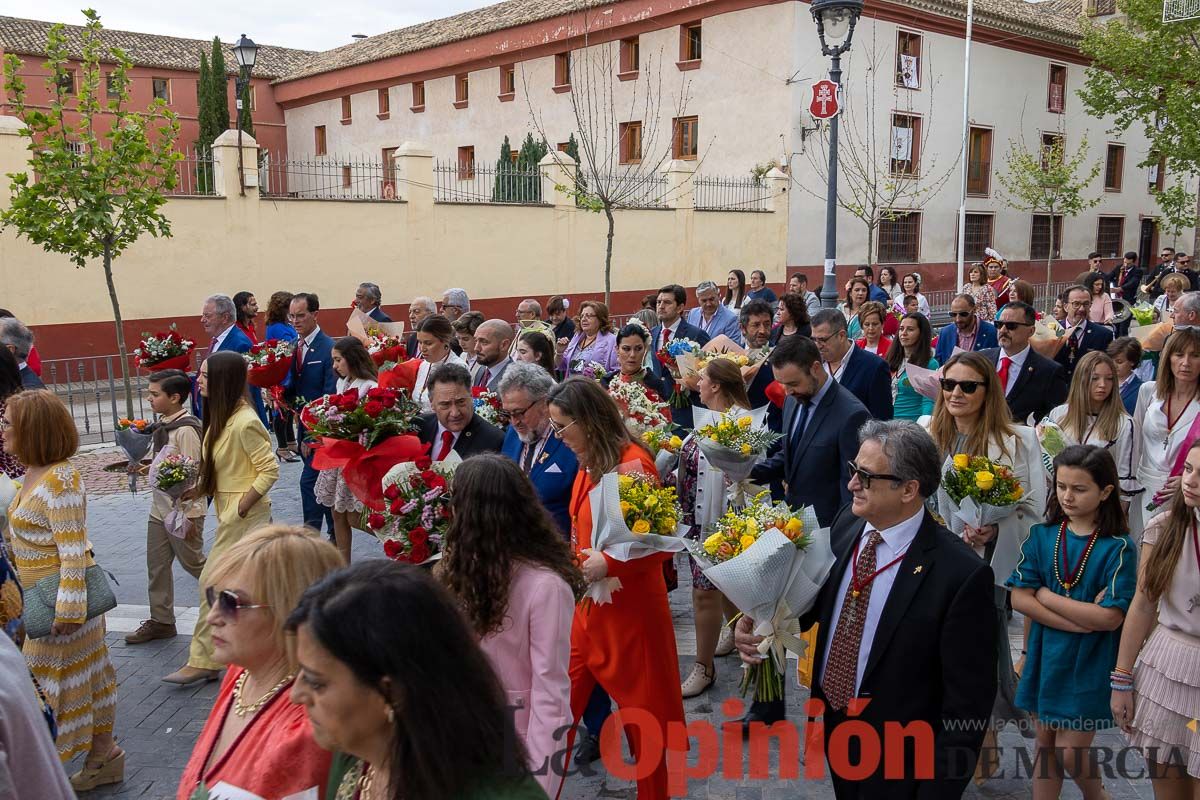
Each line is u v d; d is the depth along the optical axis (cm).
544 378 462
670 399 797
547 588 301
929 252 2825
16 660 254
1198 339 526
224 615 232
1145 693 337
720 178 2508
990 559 412
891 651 298
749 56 2478
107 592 423
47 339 1584
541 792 172
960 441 453
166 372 582
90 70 1171
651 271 2319
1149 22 2606
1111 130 3419
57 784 253
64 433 414
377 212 1933
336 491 685
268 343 917
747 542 338
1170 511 332
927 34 2716
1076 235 3366
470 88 3234
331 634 163
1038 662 375
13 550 418
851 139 2531
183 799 227
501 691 176
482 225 2077
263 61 4084
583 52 2847
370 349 895
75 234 1153
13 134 1515
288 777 215
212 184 1795
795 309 791
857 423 473
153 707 518
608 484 378
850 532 332
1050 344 739
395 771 166
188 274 1723
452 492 309
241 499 527
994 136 2977
